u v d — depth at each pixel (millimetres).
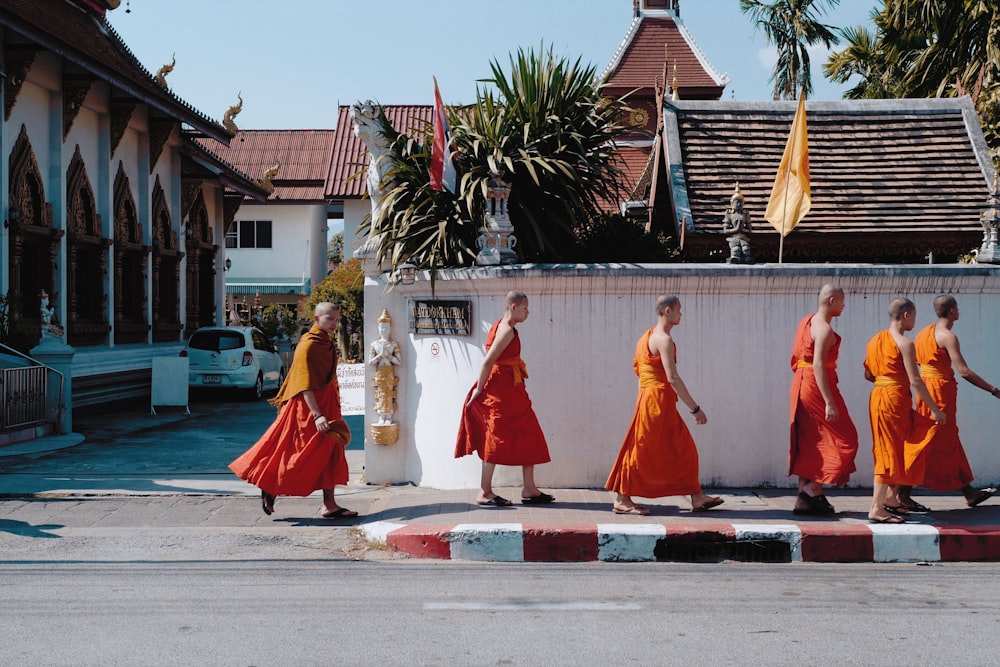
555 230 9641
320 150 45438
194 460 10852
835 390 6984
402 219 8992
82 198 18719
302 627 5066
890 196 11258
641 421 7137
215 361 19641
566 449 8297
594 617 5266
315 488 7441
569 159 9531
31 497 8320
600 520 7023
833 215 10977
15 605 5449
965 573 6355
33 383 12422
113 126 19516
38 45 15297
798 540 6695
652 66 35062
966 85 18344
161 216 22891
